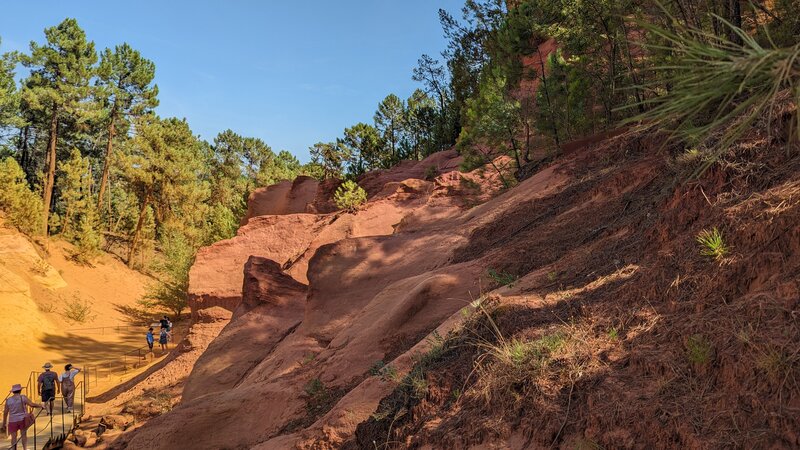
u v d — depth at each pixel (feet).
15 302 139.64
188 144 297.53
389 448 19.42
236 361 54.85
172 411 36.22
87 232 209.56
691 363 14.12
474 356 20.13
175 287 161.38
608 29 52.13
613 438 13.70
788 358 12.07
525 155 63.10
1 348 122.62
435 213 60.70
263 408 34.32
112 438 56.44
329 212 106.22
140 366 112.68
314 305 47.62
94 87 250.57
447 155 102.22
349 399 25.38
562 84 57.31
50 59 237.25
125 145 267.80
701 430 12.37
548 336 18.42
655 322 16.62
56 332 141.18
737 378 12.82
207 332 85.66
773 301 13.82
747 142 20.44
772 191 17.74
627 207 29.78
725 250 17.06
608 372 15.66
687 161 23.12
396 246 49.29
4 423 50.11
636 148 38.14
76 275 195.21
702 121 22.75
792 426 11.11
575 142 50.49
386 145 181.37
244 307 60.80
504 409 16.69
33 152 278.26
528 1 62.69
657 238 21.65
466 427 17.08
